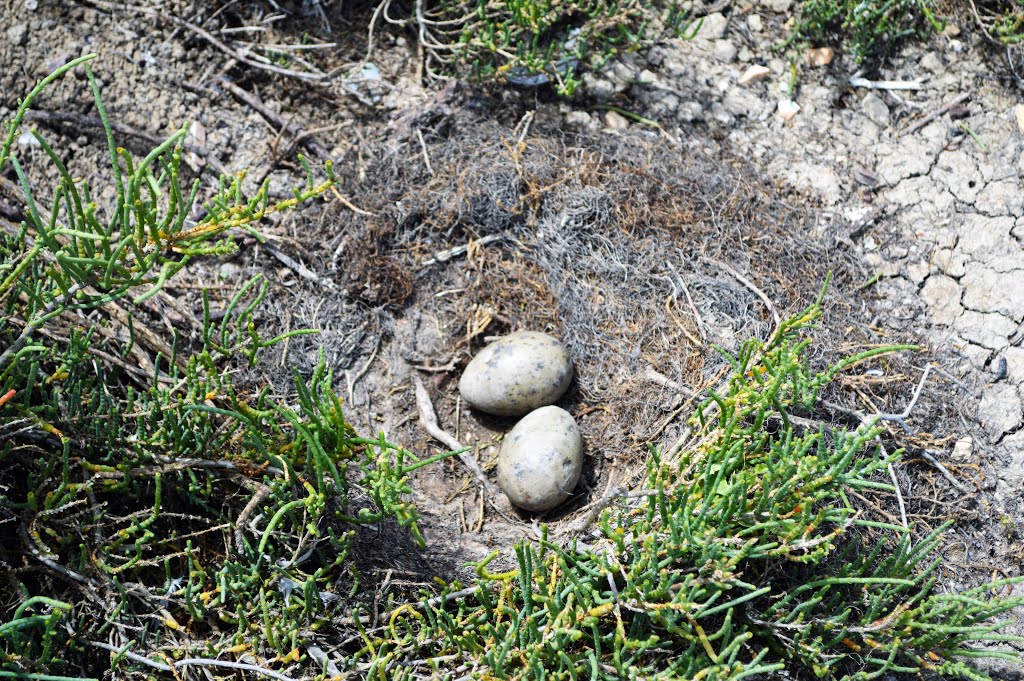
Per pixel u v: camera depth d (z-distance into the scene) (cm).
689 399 133
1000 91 143
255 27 140
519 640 124
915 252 138
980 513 132
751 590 127
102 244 120
